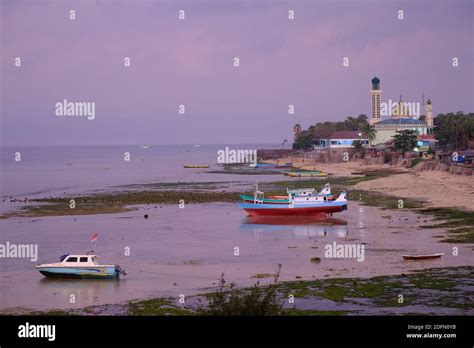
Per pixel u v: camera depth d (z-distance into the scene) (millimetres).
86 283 54281
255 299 36500
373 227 84000
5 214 102188
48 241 76375
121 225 90875
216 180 186625
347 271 56156
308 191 109000
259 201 102500
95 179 197750
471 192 116125
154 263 62375
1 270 59750
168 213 105500
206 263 61969
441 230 77688
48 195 137625
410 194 122062
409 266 57406
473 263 57875
